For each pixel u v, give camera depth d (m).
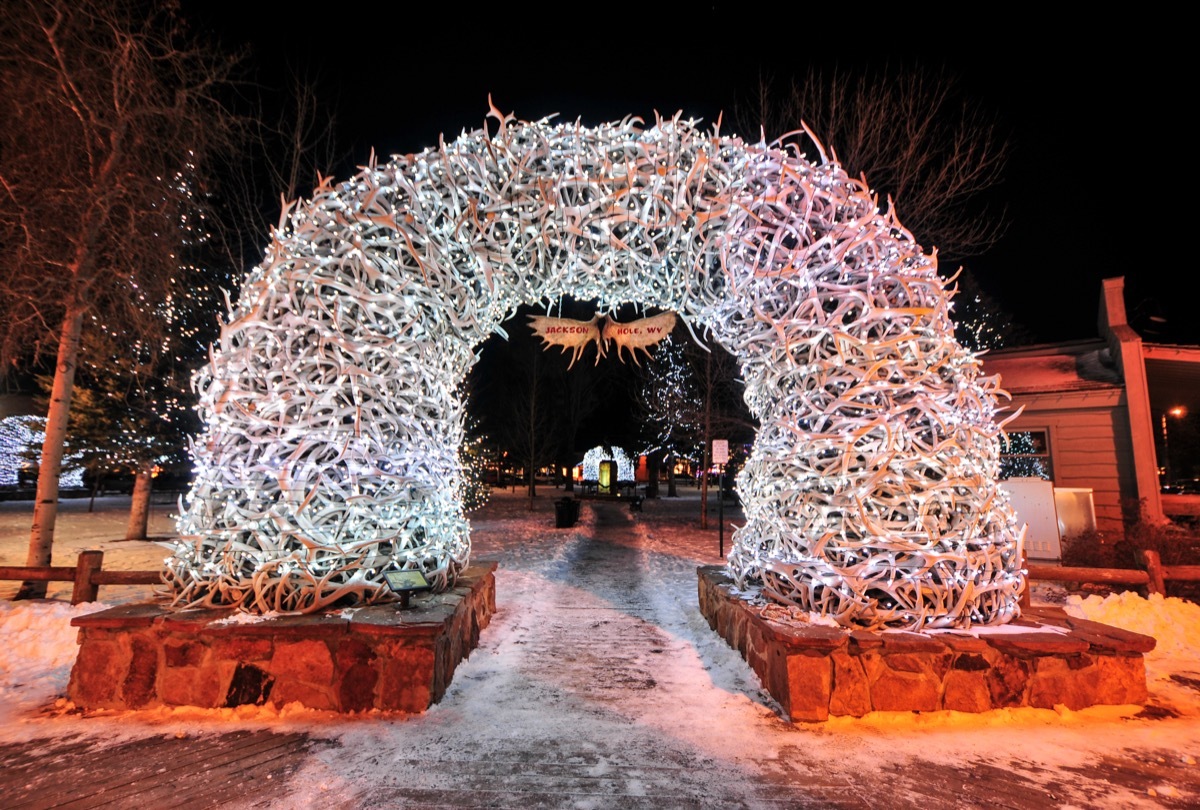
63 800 2.75
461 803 2.77
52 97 6.87
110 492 26.75
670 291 4.95
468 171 4.59
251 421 4.07
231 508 4.07
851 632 3.76
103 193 7.21
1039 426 10.22
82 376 11.55
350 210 4.45
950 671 3.69
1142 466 9.10
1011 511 4.20
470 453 14.82
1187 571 5.86
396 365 4.37
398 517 4.34
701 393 16.20
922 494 3.90
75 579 6.05
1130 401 9.26
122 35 7.03
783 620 4.01
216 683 3.73
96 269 7.67
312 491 3.98
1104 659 3.77
